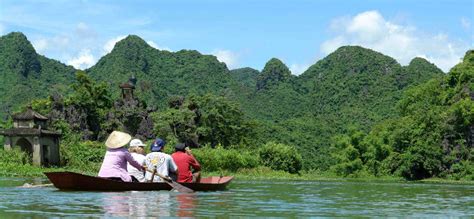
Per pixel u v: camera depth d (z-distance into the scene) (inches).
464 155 2324.1
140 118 2640.3
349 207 404.5
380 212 366.6
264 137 3673.7
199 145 2605.8
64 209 343.6
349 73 5344.5
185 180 584.1
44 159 1982.0
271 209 372.8
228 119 2859.3
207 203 409.7
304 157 3641.7
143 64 5708.7
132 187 517.7
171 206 372.8
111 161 545.0
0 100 4773.6
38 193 481.4
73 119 2588.6
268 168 2300.7
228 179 680.4
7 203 383.2
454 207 423.8
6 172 1465.3
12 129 1956.2
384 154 2519.7
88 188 511.5
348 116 4527.6
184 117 2625.5
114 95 4498.0
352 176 2507.4
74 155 2028.8
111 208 351.6
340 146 2657.5
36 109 2672.2
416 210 389.4
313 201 464.8
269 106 5290.4
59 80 5565.9
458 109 2388.0
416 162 2279.8
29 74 5339.6
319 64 6033.5
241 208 376.2
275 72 5846.5
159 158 555.8
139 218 299.7
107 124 2657.5
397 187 941.8
